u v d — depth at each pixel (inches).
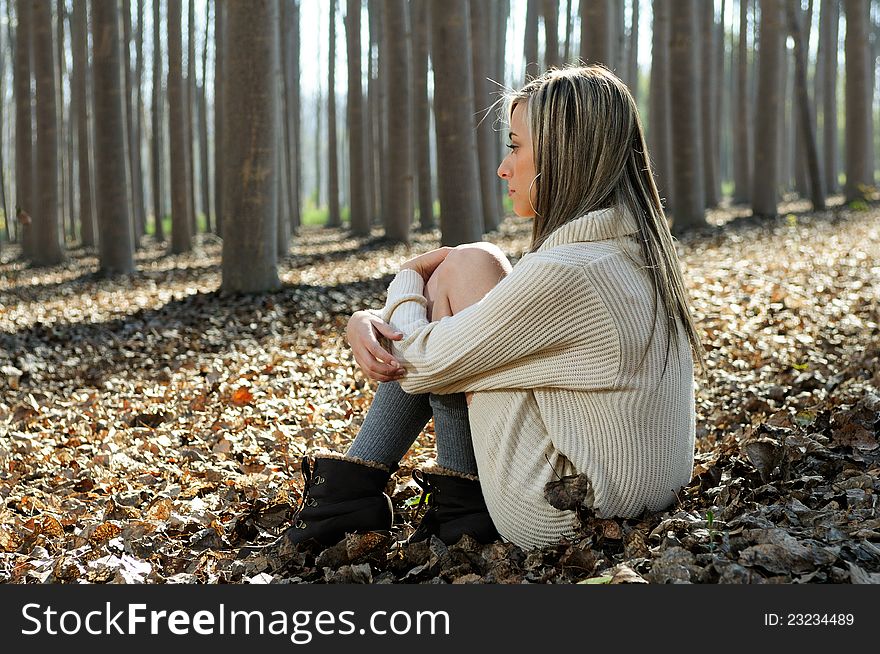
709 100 761.6
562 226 74.1
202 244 801.6
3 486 131.9
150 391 201.3
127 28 753.0
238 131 328.5
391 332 78.3
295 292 334.0
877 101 1414.9
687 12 491.5
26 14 650.2
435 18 368.2
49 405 197.2
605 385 72.5
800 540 73.8
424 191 743.1
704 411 148.4
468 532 81.4
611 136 74.9
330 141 966.4
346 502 84.6
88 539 105.5
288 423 164.9
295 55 936.9
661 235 76.2
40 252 600.7
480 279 79.0
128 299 374.9
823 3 977.5
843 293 241.1
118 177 483.5
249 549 96.8
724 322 217.8
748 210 727.1
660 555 73.5
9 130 1283.2
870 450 102.3
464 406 81.4
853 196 652.7
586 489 74.1
